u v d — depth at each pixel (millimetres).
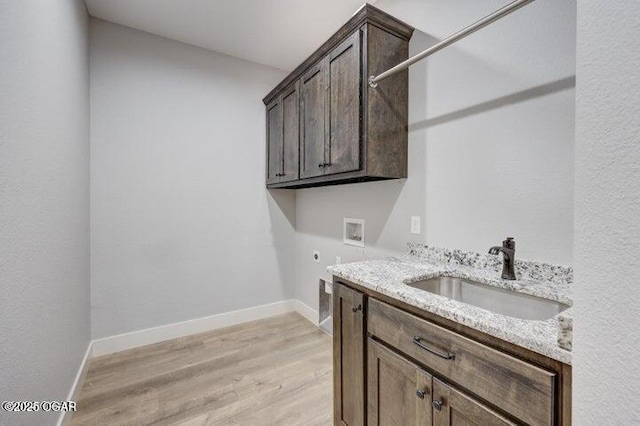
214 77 2830
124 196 2438
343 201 2572
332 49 1996
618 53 479
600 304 502
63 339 1561
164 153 2600
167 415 1675
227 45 2729
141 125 2494
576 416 542
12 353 997
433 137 1763
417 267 1578
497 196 1453
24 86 1109
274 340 2623
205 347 2492
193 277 2760
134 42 2457
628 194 462
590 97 523
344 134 1886
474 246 1561
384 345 1243
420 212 1854
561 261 1234
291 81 2521
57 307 1464
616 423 469
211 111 2822
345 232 2545
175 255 2672
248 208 3053
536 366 759
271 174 2977
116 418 1649
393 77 1836
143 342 2525
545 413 734
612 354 479
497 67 1442
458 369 944
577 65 548
